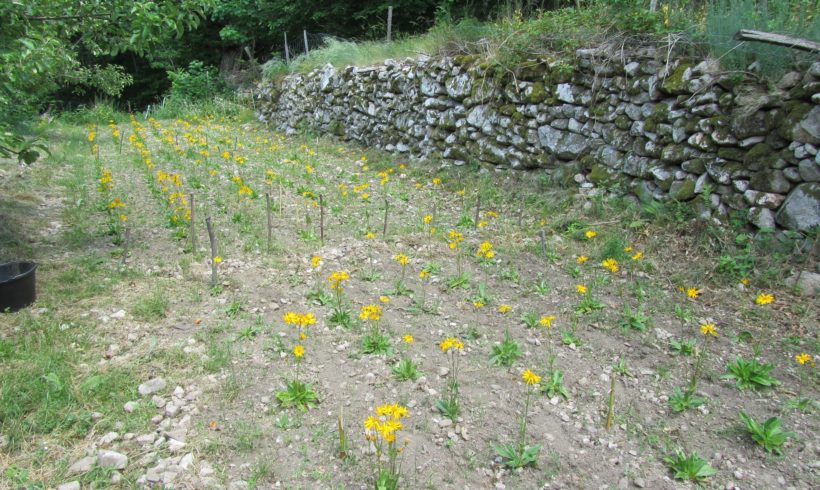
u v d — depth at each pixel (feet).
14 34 12.72
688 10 19.90
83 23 13.70
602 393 10.55
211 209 20.25
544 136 22.08
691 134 17.37
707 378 11.07
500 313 13.44
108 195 21.22
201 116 46.88
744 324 13.07
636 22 19.44
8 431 8.87
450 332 12.59
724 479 8.57
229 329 12.33
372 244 17.34
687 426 9.73
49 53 13.23
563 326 12.93
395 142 29.81
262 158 29.45
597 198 19.43
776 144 15.33
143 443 8.94
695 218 16.88
